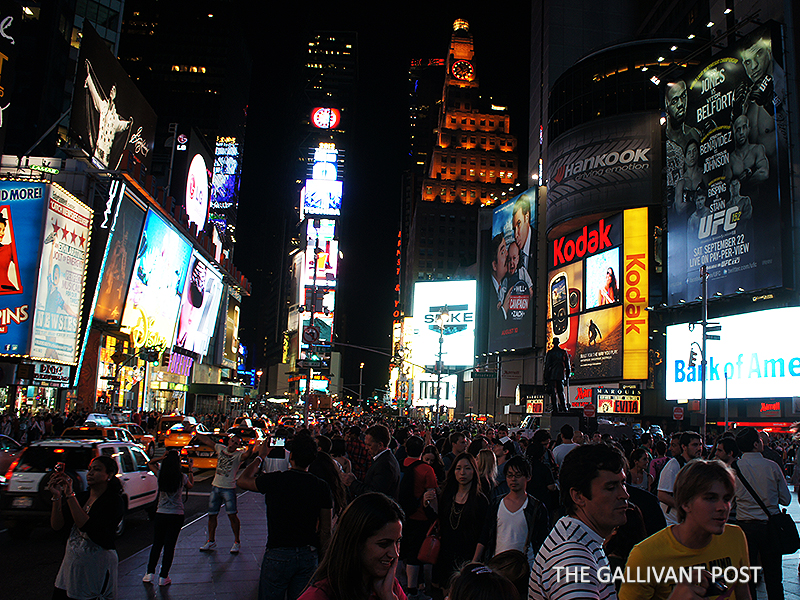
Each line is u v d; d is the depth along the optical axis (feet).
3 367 133.18
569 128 287.28
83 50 180.65
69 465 44.80
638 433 127.44
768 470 24.75
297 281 609.42
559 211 284.00
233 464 41.16
